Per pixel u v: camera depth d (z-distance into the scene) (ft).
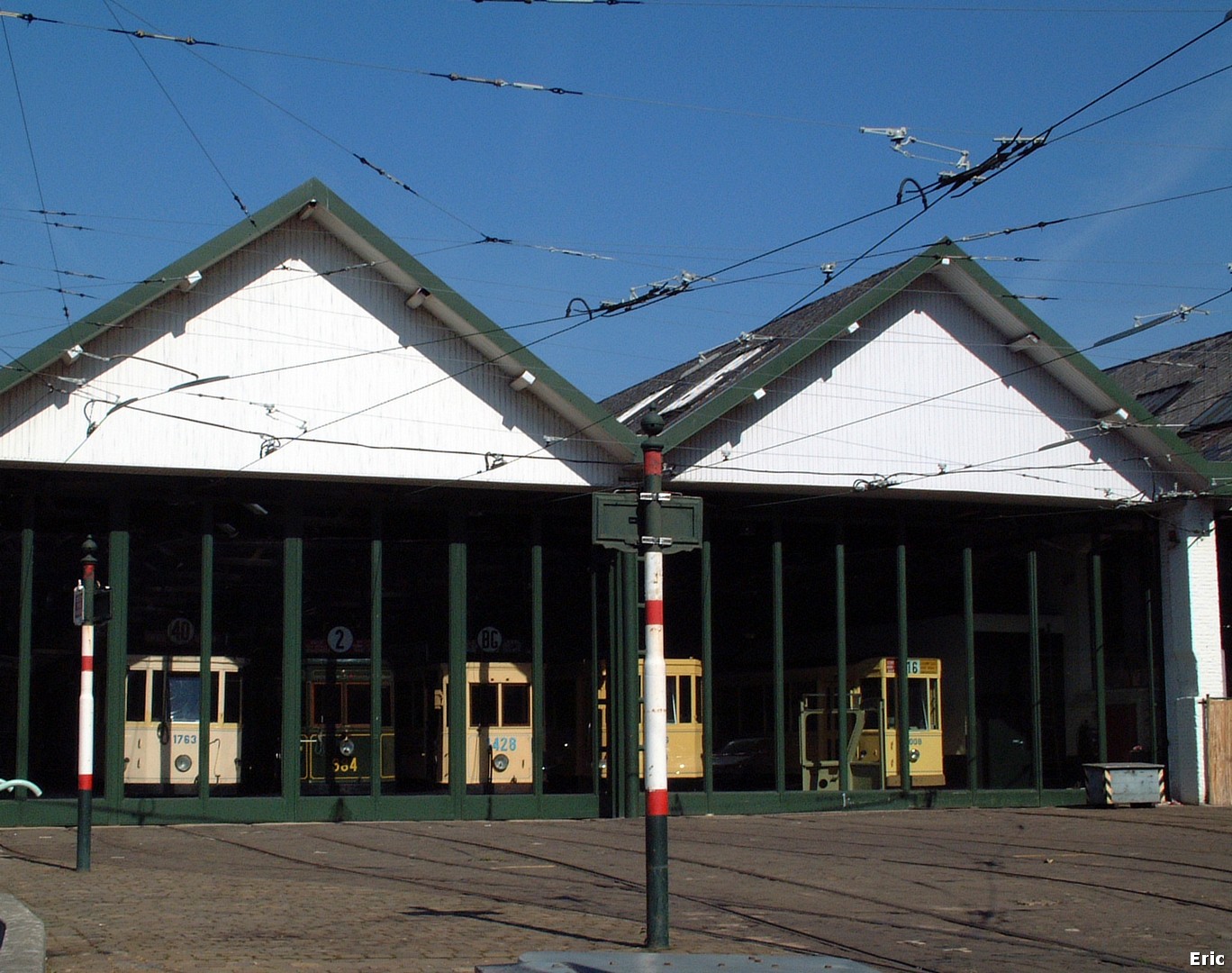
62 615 79.82
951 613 101.24
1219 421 107.14
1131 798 89.40
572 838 68.85
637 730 82.69
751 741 101.14
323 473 76.18
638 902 45.52
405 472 77.61
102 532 78.74
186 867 55.57
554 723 93.04
